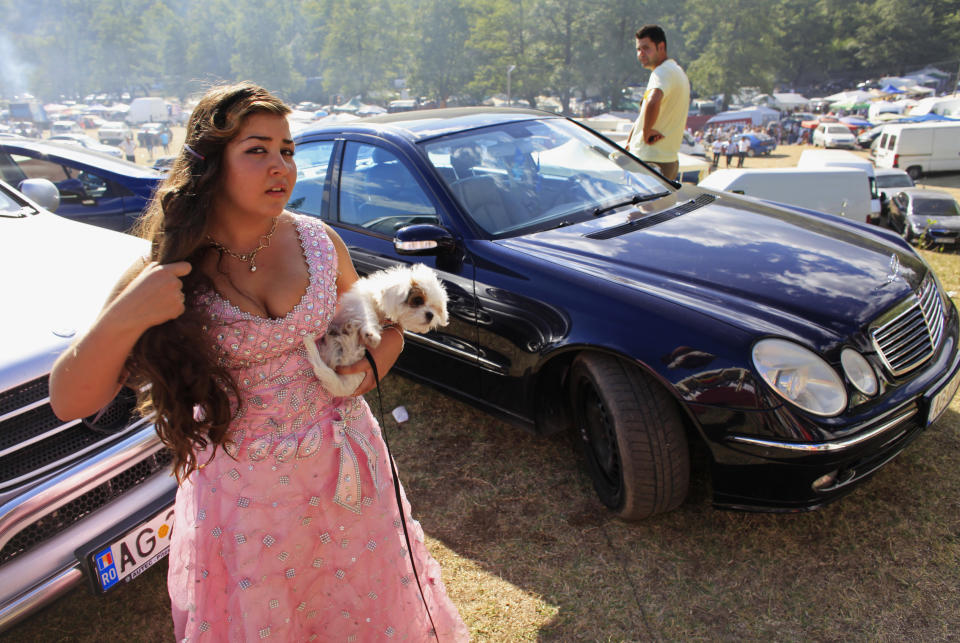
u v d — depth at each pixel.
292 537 1.59
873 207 10.86
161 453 2.24
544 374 2.84
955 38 91.56
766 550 2.56
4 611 1.84
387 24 100.31
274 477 1.55
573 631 2.26
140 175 5.62
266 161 1.37
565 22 89.12
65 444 2.02
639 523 2.74
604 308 2.55
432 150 3.44
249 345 1.45
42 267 2.47
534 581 2.49
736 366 2.27
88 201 5.48
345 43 99.12
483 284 2.94
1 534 1.84
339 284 1.75
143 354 1.34
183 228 1.33
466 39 93.06
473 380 3.13
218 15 113.31
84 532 2.01
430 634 1.86
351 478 1.63
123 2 120.44
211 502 1.57
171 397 1.37
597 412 2.74
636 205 3.45
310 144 4.04
